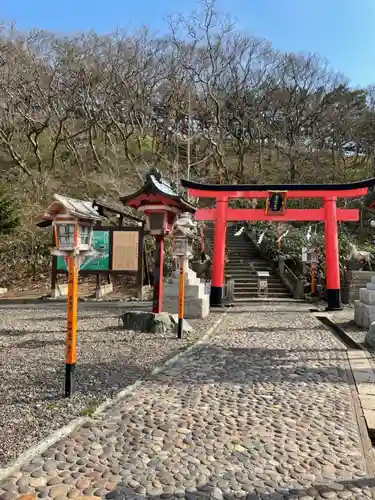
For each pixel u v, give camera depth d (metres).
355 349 7.69
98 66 30.91
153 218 9.12
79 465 3.17
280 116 37.19
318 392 5.09
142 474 3.09
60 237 4.79
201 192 15.37
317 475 3.16
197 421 4.09
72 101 30.03
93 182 28.39
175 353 6.96
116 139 35.38
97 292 16.45
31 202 25.20
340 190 14.55
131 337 8.35
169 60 32.69
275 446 3.61
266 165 37.78
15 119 32.41
